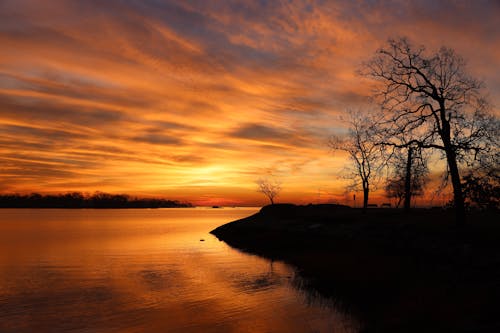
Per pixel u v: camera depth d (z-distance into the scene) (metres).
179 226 109.19
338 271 25.64
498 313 12.25
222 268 30.23
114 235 71.44
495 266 19.97
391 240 32.28
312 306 17.72
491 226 27.69
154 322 15.80
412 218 38.69
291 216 65.62
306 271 27.30
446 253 24.75
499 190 28.91
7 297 20.55
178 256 38.84
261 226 61.16
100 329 15.02
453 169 26.86
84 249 46.25
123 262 34.50
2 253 42.19
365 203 49.53
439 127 26.97
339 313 16.36
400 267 23.98
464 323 12.17
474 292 15.62
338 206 71.62
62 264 33.50
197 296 20.36
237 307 17.92
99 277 26.69
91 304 18.94
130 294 21.03
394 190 46.69
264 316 16.33
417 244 28.59
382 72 28.94
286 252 38.47
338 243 37.56
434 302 15.55
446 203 35.69
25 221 150.50
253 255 38.97
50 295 21.02
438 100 27.00
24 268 31.19
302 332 14.14
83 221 152.38
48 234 74.62
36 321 16.23
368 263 26.72
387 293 18.95
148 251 43.75
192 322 15.69
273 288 22.09
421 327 12.84
